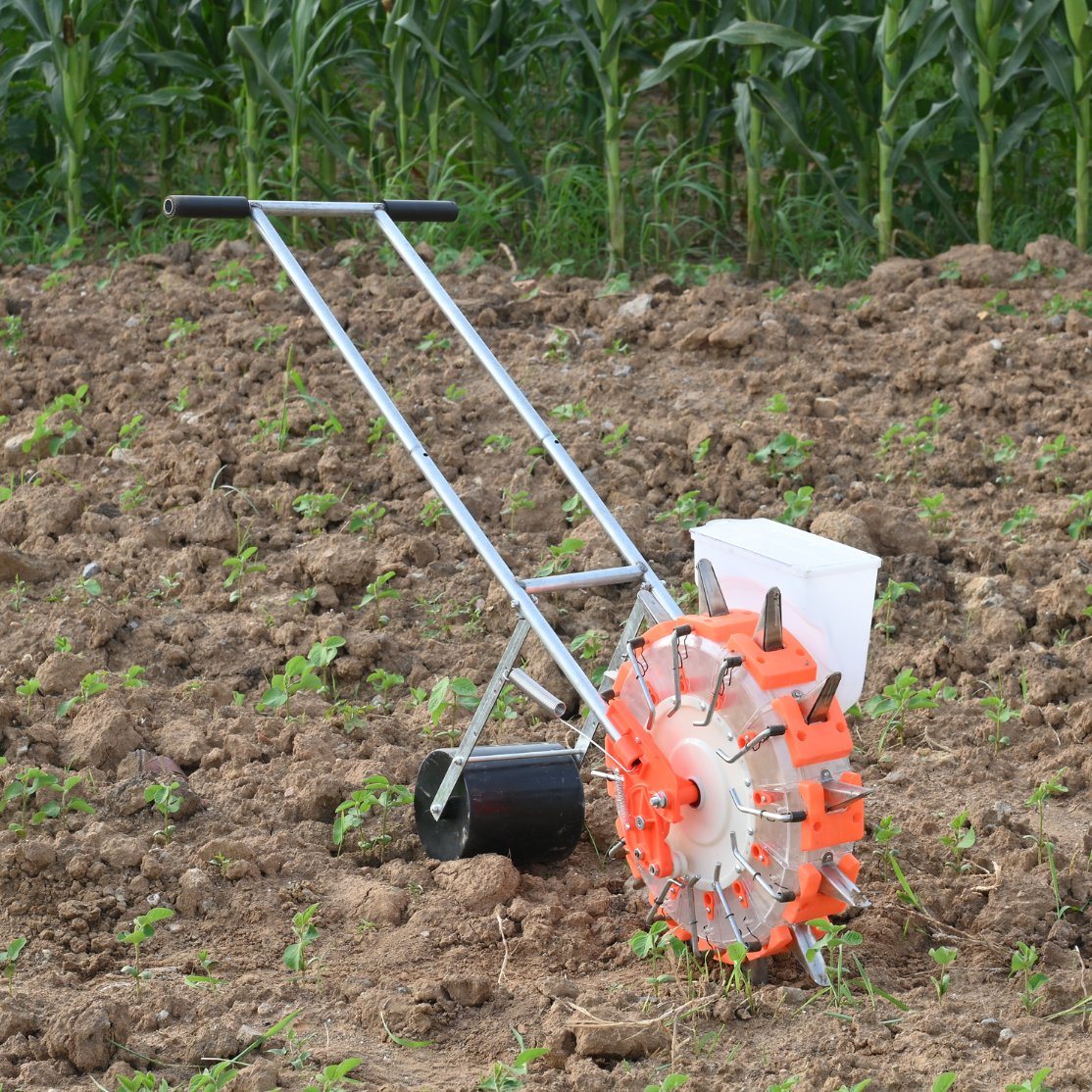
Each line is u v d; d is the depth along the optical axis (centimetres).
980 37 1377
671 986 531
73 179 1508
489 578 877
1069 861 616
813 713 480
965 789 680
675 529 931
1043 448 1006
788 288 1341
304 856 619
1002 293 1232
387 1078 483
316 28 1530
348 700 768
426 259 1367
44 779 624
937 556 899
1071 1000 521
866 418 1080
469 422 1078
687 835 518
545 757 614
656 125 1888
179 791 644
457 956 555
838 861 487
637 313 1256
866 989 530
